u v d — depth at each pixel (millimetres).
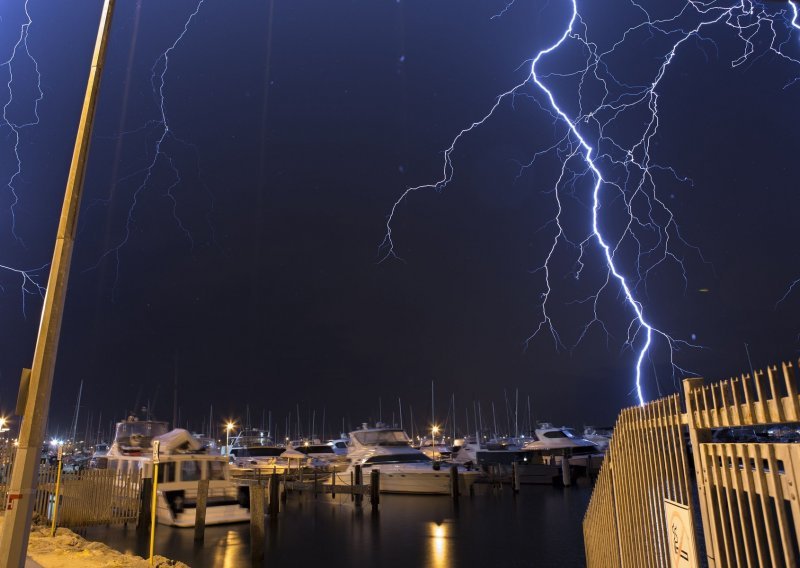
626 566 7051
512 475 34344
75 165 8891
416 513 25531
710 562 4570
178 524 20766
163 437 21984
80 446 111375
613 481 7660
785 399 3463
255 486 16812
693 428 4793
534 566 15422
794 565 3469
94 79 9359
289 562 16484
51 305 8250
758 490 3830
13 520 7434
